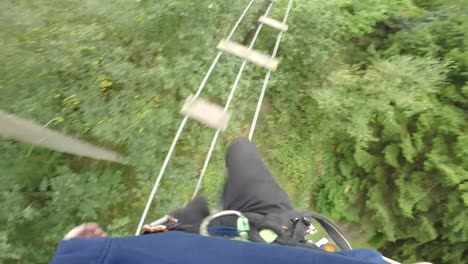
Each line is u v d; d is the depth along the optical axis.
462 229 6.52
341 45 5.93
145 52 4.24
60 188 3.72
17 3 3.20
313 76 5.88
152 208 4.30
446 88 5.88
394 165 6.19
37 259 3.68
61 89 3.62
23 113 3.26
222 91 4.63
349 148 6.34
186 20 4.32
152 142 4.19
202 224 1.59
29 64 3.29
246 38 5.20
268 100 6.02
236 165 2.03
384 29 6.29
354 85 5.70
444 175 6.13
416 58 5.73
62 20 3.51
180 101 4.50
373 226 6.81
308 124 6.15
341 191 6.46
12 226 3.50
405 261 7.09
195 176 4.56
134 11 3.91
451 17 5.83
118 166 4.15
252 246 1.06
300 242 1.49
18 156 3.46
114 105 3.90
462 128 5.88
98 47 3.82
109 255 0.99
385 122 5.88
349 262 1.05
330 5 5.48
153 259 1.01
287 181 6.17
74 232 1.48
